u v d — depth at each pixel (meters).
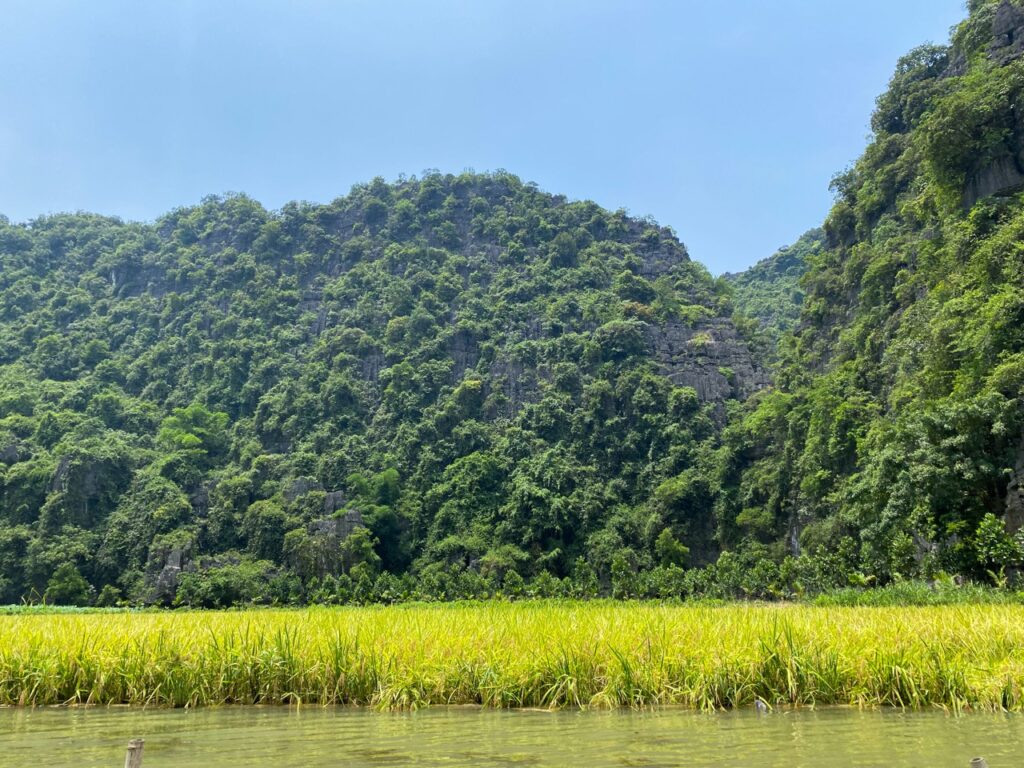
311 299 135.62
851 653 12.32
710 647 12.66
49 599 82.56
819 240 169.12
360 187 156.50
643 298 124.69
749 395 108.31
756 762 8.38
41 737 10.39
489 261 139.00
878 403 58.69
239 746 9.62
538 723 10.77
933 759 8.39
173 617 20.31
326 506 95.50
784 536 74.50
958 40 63.31
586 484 97.19
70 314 135.25
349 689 12.63
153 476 97.69
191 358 125.31
